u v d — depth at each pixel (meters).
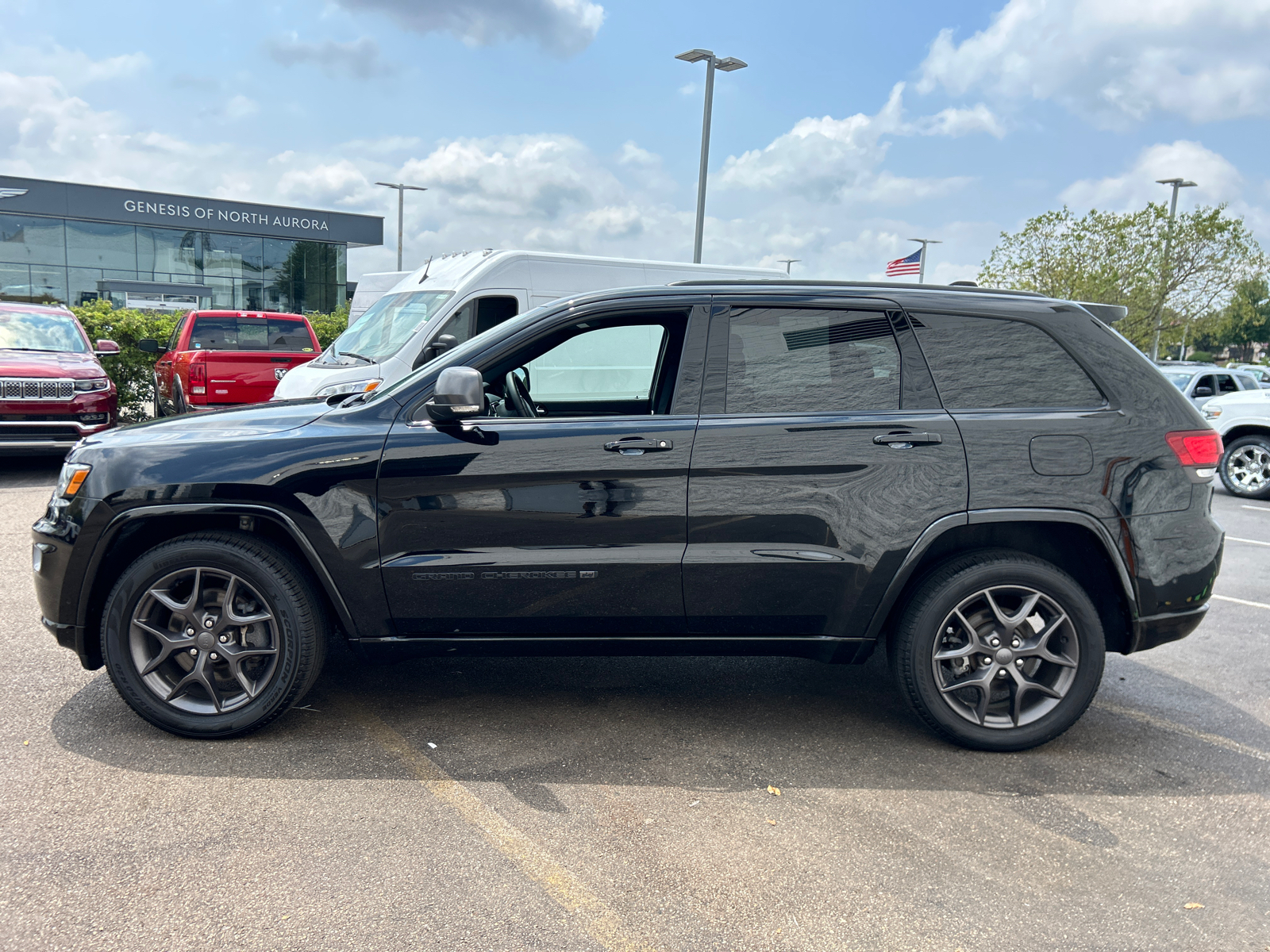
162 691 3.49
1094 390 3.55
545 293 9.26
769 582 3.47
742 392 3.50
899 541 3.44
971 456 3.43
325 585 3.42
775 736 3.70
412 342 8.71
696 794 3.17
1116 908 2.54
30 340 10.64
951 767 3.44
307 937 2.32
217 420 3.66
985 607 3.56
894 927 2.43
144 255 37.19
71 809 2.94
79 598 3.47
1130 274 32.62
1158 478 3.49
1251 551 7.91
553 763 3.39
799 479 3.43
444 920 2.41
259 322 14.27
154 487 3.37
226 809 2.97
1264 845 2.91
